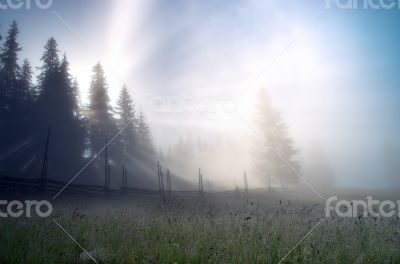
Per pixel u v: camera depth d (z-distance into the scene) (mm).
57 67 32906
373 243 6152
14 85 29438
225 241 5930
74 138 32875
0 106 28625
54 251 5148
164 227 7227
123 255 4996
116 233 6488
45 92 31641
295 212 10992
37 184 16219
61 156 31500
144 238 6270
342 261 5016
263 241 5871
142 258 4883
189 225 7660
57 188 17375
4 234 6016
